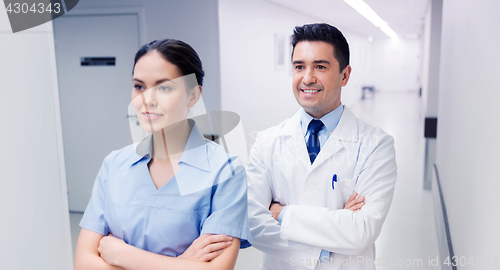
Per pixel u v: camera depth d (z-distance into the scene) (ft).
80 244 2.68
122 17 9.02
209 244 2.51
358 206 3.19
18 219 4.09
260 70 12.60
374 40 48.67
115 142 9.19
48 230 4.36
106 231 2.74
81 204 9.45
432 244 7.40
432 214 9.00
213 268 2.47
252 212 3.30
